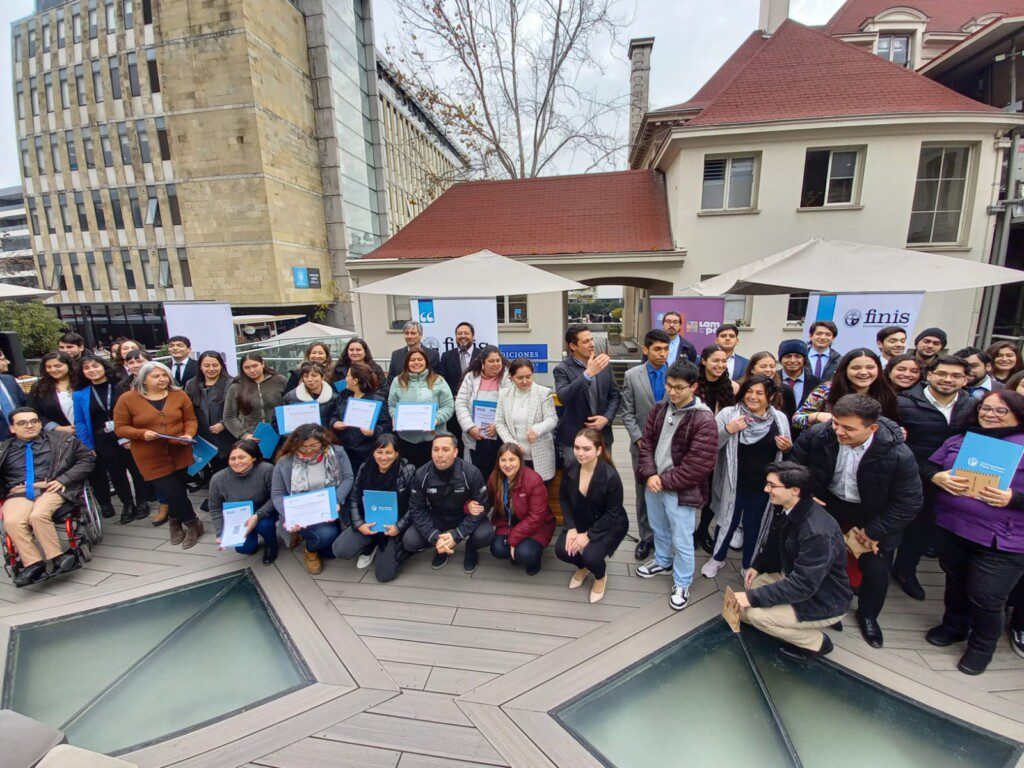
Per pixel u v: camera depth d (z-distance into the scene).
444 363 4.59
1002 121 8.70
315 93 22.50
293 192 21.05
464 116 14.23
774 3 13.71
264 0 19.19
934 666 2.50
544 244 11.19
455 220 12.25
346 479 3.62
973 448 2.32
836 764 2.04
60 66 20.61
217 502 3.55
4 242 43.44
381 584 3.32
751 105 9.65
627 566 3.49
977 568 2.35
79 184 21.48
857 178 9.48
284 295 20.38
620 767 2.03
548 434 3.60
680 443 2.86
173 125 19.34
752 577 2.79
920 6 13.98
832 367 3.99
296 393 4.20
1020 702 2.27
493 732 2.17
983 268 3.76
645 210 11.40
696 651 2.65
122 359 4.84
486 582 3.32
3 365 4.46
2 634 2.86
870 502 2.51
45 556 3.31
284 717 2.27
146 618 3.02
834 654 2.58
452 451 3.19
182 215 20.08
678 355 4.13
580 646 2.69
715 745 2.12
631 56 17.50
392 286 4.66
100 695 2.44
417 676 2.50
